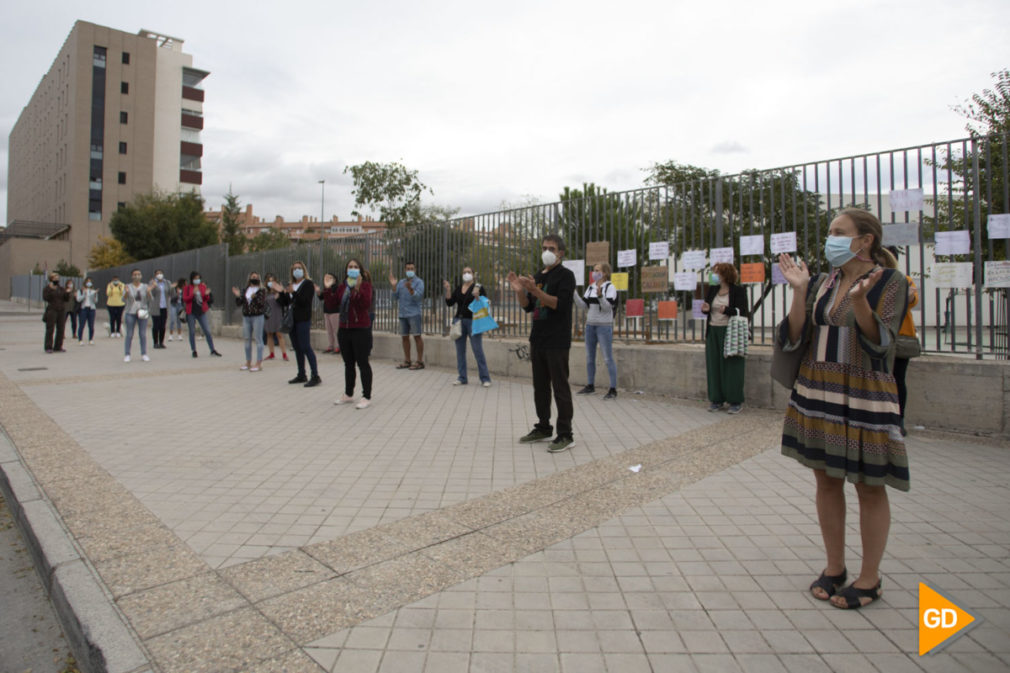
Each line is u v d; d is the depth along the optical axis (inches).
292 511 152.3
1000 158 228.1
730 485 170.6
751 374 282.7
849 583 111.0
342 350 298.4
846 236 102.0
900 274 99.7
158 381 379.9
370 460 199.8
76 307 696.4
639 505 155.3
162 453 207.9
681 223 317.1
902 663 88.5
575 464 193.3
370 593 110.0
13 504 167.3
